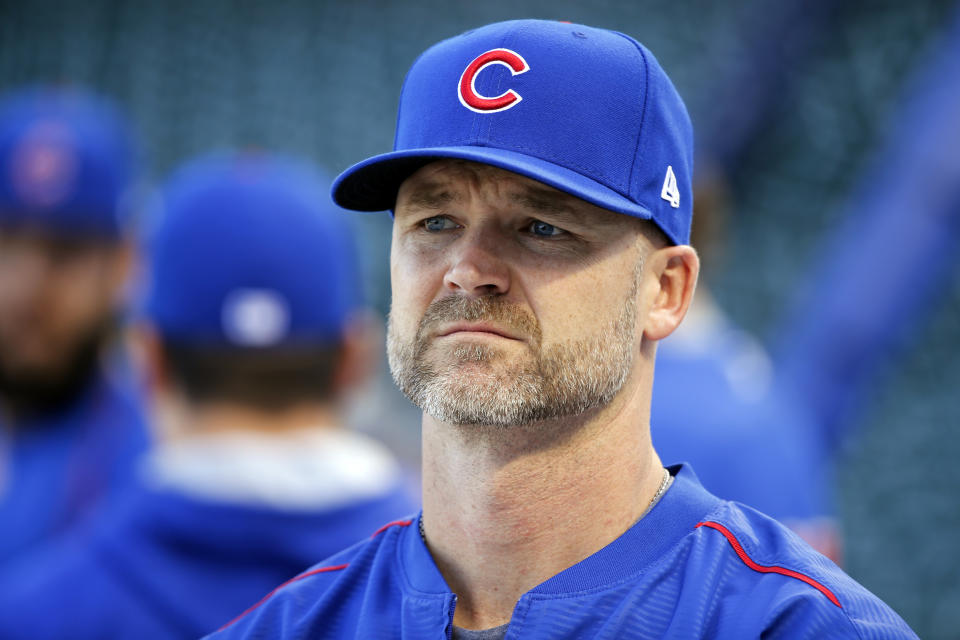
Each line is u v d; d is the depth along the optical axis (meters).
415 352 4.75
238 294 7.90
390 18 42.72
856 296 19.47
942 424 27.34
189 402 7.82
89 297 11.24
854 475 26.94
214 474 7.44
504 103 4.73
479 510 4.74
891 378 28.45
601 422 4.73
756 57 35.09
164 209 8.52
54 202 10.96
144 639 7.16
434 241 4.83
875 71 35.53
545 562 4.72
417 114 4.98
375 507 7.84
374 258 31.05
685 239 5.17
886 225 20.00
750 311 31.75
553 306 4.57
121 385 11.48
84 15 43.81
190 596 7.25
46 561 7.78
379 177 5.03
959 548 24.98
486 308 4.60
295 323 7.98
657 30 39.59
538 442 4.66
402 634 4.76
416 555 4.98
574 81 4.77
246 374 7.76
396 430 22.55
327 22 42.91
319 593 5.15
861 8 36.66
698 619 4.38
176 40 42.97
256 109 40.50
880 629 4.39
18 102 11.58
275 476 7.52
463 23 42.12
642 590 4.51
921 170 20.25
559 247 4.62
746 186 34.56
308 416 7.97
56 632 7.12
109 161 11.39
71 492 10.98
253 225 8.00
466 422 4.58
